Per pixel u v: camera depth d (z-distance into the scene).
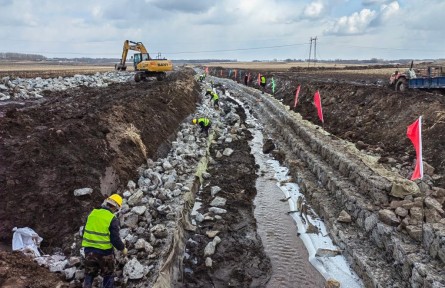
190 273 9.05
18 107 17.31
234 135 22.03
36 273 6.98
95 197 9.88
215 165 16.84
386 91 19.31
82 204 9.41
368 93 20.56
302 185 14.40
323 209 11.88
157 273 7.62
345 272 9.21
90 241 6.58
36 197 8.97
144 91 22.62
